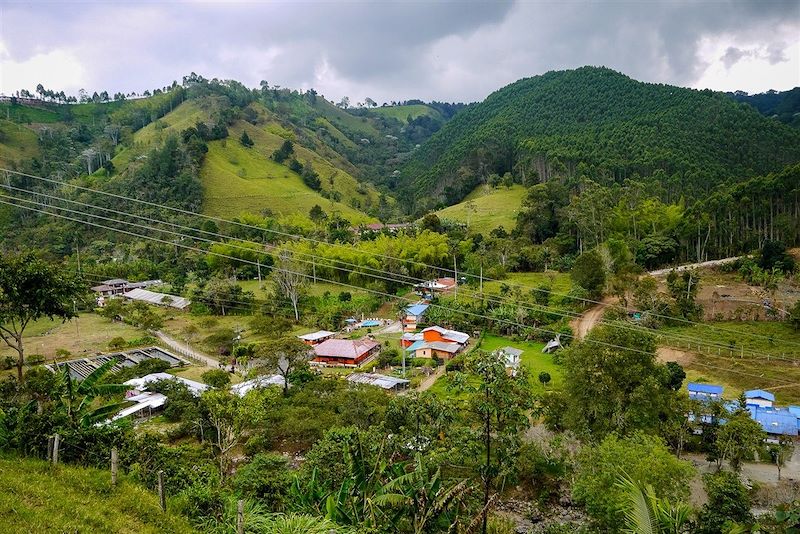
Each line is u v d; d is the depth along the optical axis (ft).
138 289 326.44
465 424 99.50
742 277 287.07
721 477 93.76
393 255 324.19
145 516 55.67
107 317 272.31
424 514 57.06
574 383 118.01
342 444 85.35
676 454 130.11
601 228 343.26
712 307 247.09
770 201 338.54
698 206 347.36
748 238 337.93
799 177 329.52
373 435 92.89
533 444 116.26
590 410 117.08
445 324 252.21
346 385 155.12
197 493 65.82
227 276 323.98
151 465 76.07
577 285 265.75
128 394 155.12
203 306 284.20
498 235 389.80
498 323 243.40
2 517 46.34
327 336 237.66
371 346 222.28
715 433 127.44
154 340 234.99
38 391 95.55
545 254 340.80
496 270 321.93
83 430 70.59
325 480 73.92
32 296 92.12
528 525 103.09
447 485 68.08
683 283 248.93
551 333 226.99
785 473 121.80
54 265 99.19
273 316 269.85
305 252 309.22
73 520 49.32
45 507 50.39
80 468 63.31
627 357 113.09
